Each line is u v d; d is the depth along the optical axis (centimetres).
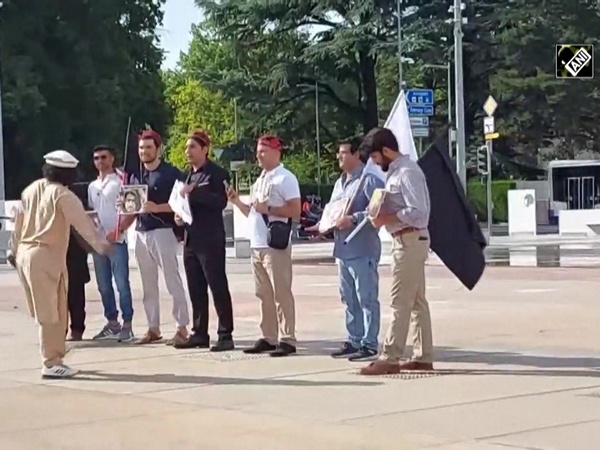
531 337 1241
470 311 1531
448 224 1029
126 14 5828
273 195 1126
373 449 711
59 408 887
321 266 2812
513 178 6338
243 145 6022
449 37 5688
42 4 5494
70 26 5531
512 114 6072
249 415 836
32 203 1027
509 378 970
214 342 1261
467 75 5984
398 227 983
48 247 1020
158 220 1230
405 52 5534
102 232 1282
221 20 6034
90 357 1166
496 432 752
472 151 5944
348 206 1074
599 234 4375
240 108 6225
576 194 5744
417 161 1029
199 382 995
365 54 5691
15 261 1050
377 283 1099
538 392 901
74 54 5553
